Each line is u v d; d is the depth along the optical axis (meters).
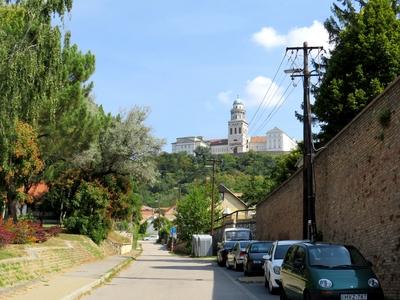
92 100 35.84
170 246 82.81
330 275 11.61
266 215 39.69
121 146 39.41
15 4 17.47
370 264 12.47
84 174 39.38
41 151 25.22
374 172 16.28
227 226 54.25
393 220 14.59
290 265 13.63
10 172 22.92
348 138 19.05
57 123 24.00
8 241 19.20
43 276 19.45
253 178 75.88
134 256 49.28
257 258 24.22
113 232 57.28
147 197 120.38
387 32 27.27
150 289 18.56
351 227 18.48
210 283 21.33
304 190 23.28
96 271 24.28
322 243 13.33
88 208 38.50
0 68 16.06
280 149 141.38
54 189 37.34
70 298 14.16
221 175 91.56
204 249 54.38
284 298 14.41
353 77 27.23
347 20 37.03
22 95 16.69
